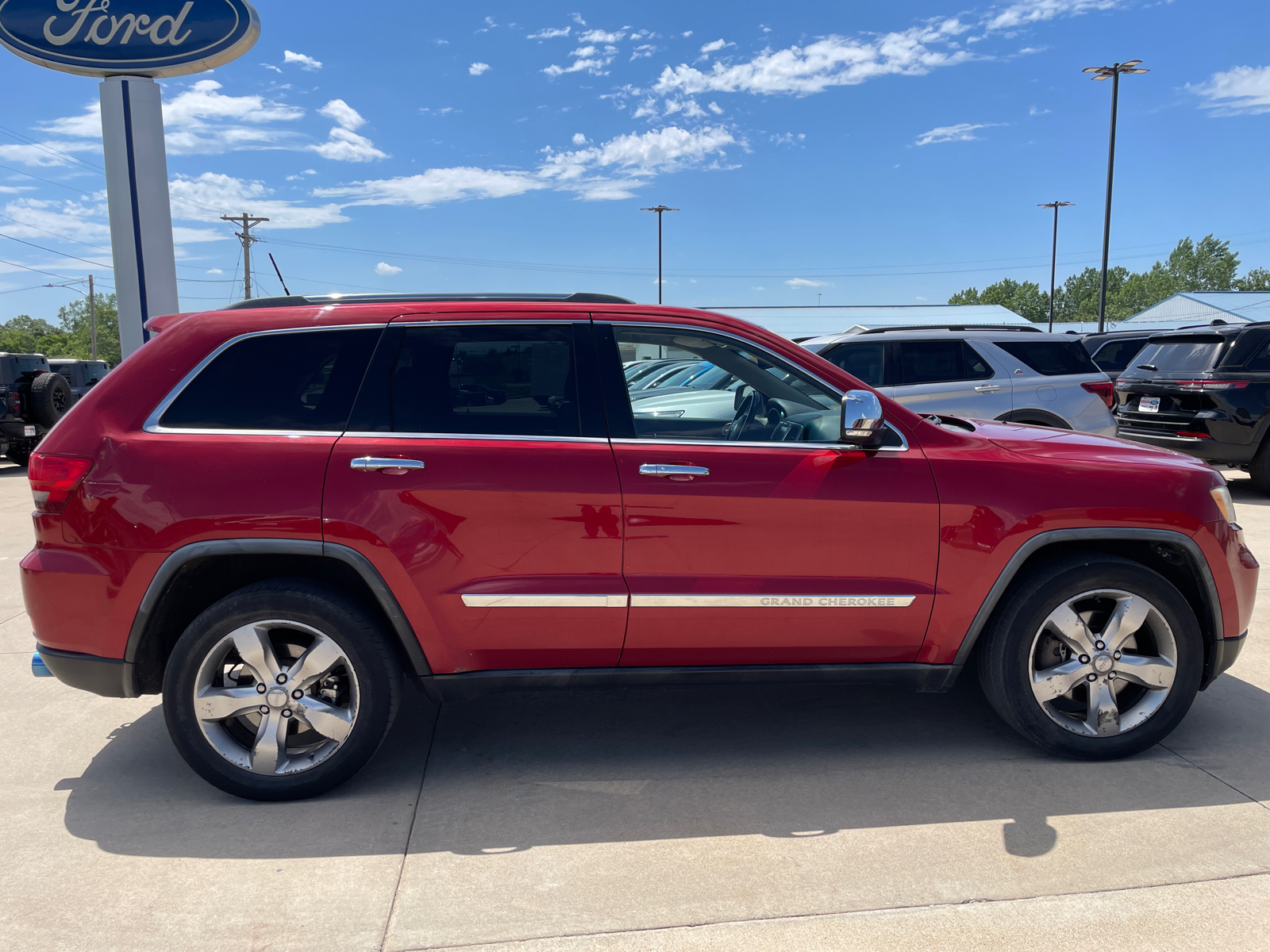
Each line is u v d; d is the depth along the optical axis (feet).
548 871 8.95
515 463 10.25
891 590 10.68
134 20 42.65
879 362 27.89
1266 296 188.85
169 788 10.87
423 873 8.94
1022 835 9.53
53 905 8.43
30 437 48.39
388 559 10.04
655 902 8.40
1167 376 32.65
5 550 25.30
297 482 10.00
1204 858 9.05
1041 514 10.75
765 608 10.55
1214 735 12.03
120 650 10.13
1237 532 11.45
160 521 9.91
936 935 7.88
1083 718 11.46
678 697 13.74
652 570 10.42
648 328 10.96
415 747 12.00
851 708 13.26
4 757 11.78
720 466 10.46
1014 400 27.78
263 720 10.30
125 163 43.83
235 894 8.60
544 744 12.05
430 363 10.54
